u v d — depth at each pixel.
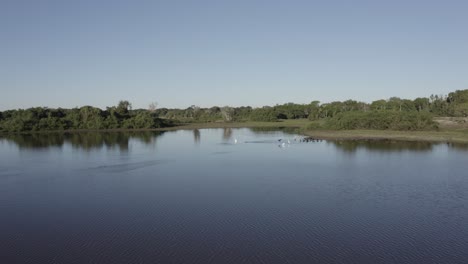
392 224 33.12
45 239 30.31
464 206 38.16
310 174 53.59
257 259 26.53
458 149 78.06
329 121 132.12
